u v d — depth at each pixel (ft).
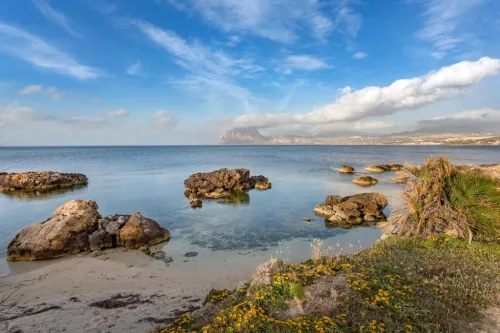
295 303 23.89
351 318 21.61
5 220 85.61
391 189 123.44
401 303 22.89
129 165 257.75
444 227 39.91
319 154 448.65
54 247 54.85
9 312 34.58
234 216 83.61
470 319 21.15
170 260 52.70
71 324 31.07
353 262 32.63
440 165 43.37
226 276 45.60
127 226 61.11
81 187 142.72
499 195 39.68
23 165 259.80
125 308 34.96
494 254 31.91
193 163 279.08
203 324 24.08
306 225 73.92
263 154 464.24
